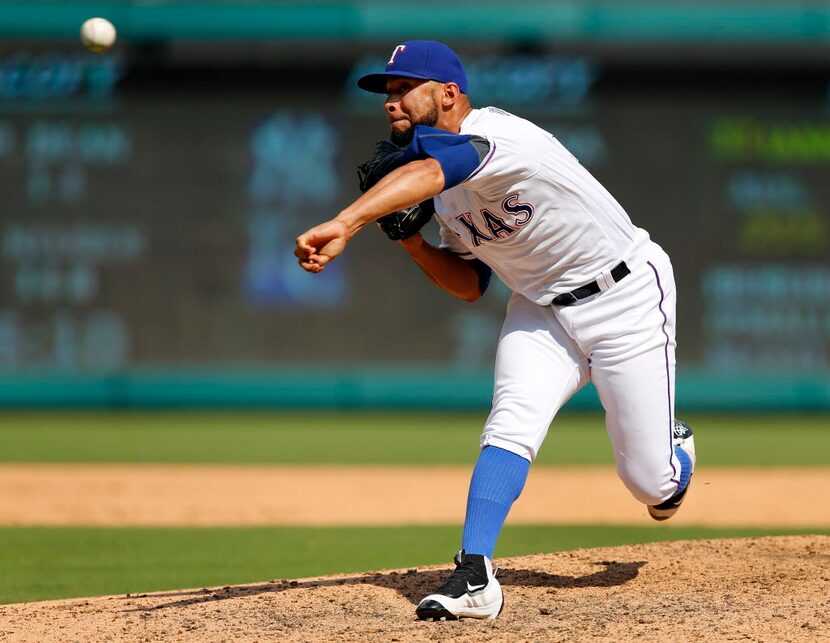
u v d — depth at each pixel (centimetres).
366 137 5288
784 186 5291
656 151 5250
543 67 5247
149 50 5222
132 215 5259
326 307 5319
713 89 5256
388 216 1304
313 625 1222
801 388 5322
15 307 5247
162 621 1256
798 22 5238
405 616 1263
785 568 1538
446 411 5353
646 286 1295
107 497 2830
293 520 2498
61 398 5288
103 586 1689
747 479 3186
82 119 5231
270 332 5319
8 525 2388
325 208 5278
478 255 1330
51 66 5194
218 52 5234
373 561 1925
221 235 5284
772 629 1161
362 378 5325
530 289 1304
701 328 5300
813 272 5316
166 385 5300
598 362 1302
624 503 2752
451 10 5253
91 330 5281
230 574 1795
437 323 5338
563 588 1429
